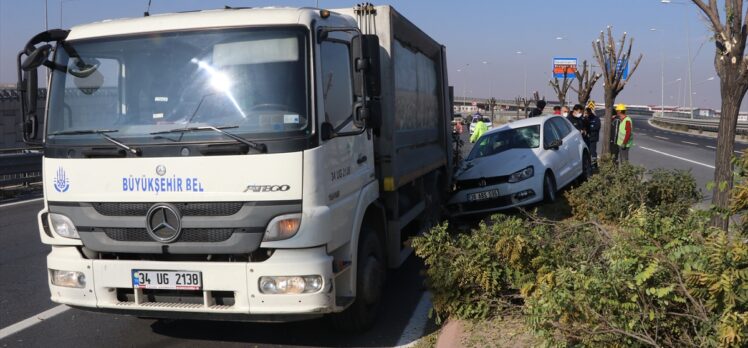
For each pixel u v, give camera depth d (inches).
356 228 211.5
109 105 196.5
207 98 189.9
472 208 430.9
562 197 460.8
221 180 181.6
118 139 189.6
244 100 188.1
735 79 229.0
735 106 231.1
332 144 197.2
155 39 198.4
